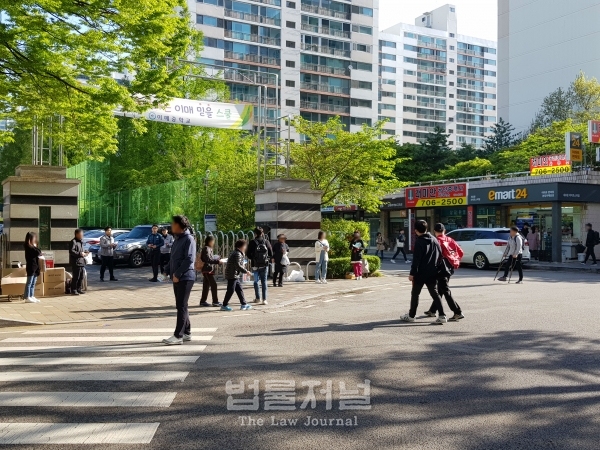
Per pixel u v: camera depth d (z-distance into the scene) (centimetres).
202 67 2822
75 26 1220
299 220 1917
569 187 2733
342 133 2216
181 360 720
